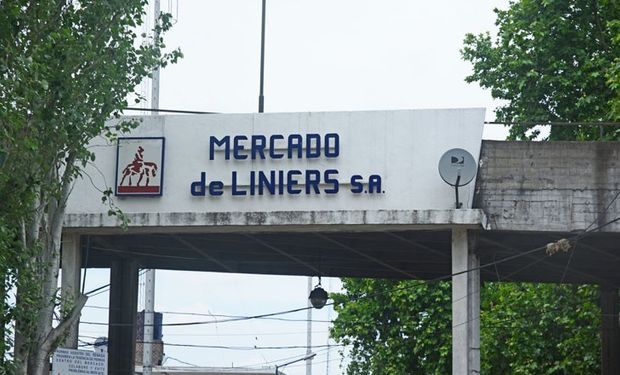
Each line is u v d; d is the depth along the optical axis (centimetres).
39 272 2450
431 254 3519
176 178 3083
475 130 2984
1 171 2264
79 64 2411
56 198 2500
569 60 4375
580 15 4353
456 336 2967
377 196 3002
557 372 4378
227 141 3073
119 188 3086
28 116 2316
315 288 3553
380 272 3847
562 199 2984
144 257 3638
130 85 2519
